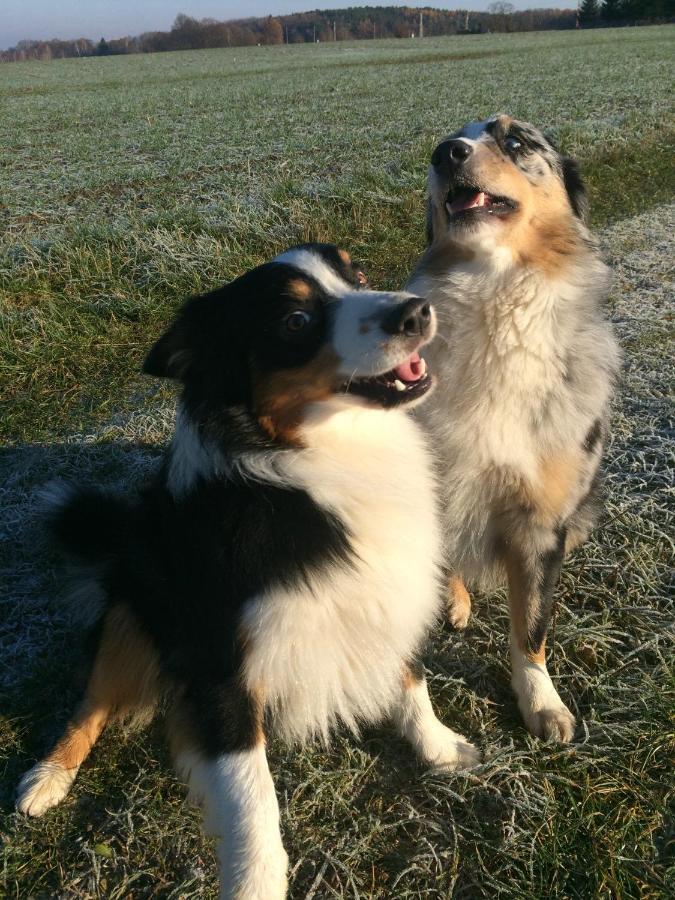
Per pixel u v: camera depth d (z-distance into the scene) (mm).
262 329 803
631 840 799
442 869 801
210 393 826
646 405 1553
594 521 1147
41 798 861
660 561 1159
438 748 899
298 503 802
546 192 994
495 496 986
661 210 2912
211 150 4078
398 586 847
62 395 1685
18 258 2205
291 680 827
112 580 941
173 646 856
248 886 739
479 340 945
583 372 960
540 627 961
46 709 980
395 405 799
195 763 793
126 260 2174
